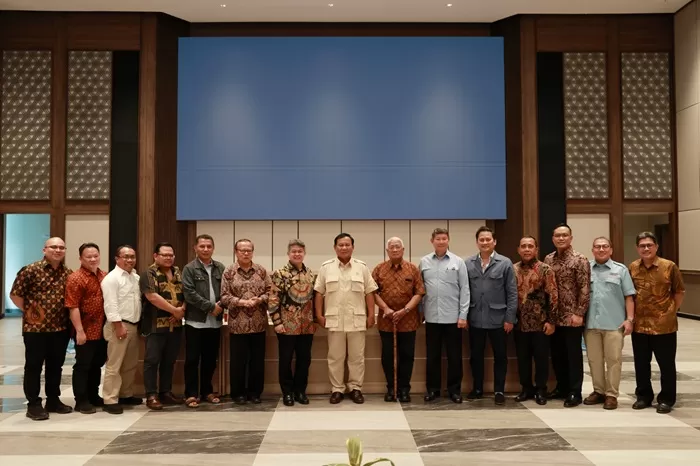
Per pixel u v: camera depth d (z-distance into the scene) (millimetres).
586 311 4516
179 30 10820
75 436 3729
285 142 10680
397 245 4703
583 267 4512
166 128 10594
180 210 10586
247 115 10672
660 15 10898
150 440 3637
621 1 10273
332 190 10656
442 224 10883
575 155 10734
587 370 6152
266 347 5020
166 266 4566
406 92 10758
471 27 11094
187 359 4602
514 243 10656
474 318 4715
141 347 4906
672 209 10812
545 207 10625
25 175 10492
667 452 3357
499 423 4008
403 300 4734
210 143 10641
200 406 4562
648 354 4430
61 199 10477
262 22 10953
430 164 10719
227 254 10789
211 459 3266
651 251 4324
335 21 10945
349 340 4754
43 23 10531
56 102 10469
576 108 10766
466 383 5070
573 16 10797
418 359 5078
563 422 4023
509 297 4613
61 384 5613
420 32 11062
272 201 10633
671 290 4383
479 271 4723
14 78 10508
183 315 4637
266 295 4664
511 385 5062
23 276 4176
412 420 4105
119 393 4590
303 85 10727
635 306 4441
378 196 10672
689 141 10484
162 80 10570
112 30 10516
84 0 10023
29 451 3420
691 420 4070
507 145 10805
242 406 4562
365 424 4008
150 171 10383
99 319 4371
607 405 4402
